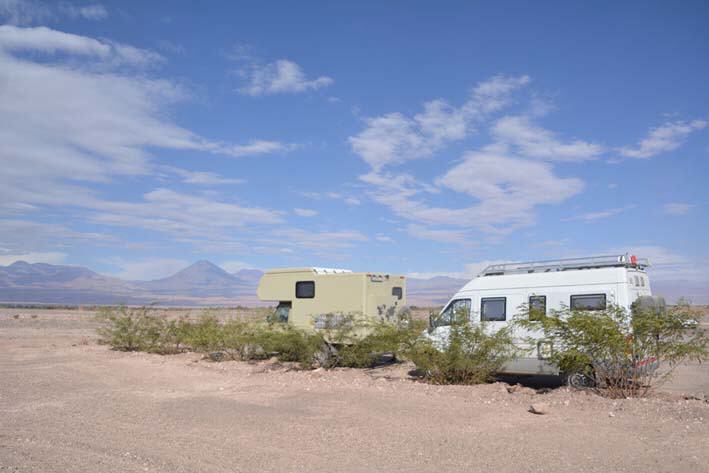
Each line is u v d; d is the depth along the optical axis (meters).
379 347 15.27
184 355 20.77
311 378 14.41
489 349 12.74
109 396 12.15
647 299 12.29
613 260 12.62
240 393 12.51
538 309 12.62
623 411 9.27
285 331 17.20
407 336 13.70
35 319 51.50
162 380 14.66
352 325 16.36
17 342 26.64
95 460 7.21
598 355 10.87
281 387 13.07
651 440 7.60
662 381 11.45
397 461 7.16
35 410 10.70
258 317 19.66
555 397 10.68
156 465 7.02
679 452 7.00
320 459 7.29
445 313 14.31
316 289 17.97
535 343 12.29
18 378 14.87
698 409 8.94
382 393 11.80
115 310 23.78
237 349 19.56
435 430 8.66
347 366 16.89
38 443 8.16
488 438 8.08
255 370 16.30
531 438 7.96
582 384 11.82
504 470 6.67
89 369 16.72
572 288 12.73
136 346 22.58
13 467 6.85
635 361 10.72
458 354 12.79
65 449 7.80
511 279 13.62
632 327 10.71
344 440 8.21
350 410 10.21
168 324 22.23
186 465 7.02
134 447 7.91
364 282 17.11
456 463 7.00
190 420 9.63
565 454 7.17
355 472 6.73
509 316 13.45
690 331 10.59
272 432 8.75
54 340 28.09
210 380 14.64
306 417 9.73
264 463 7.12
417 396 11.42
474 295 14.06
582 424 8.62
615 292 12.17
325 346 16.86
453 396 11.38
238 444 8.06
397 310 18.20
